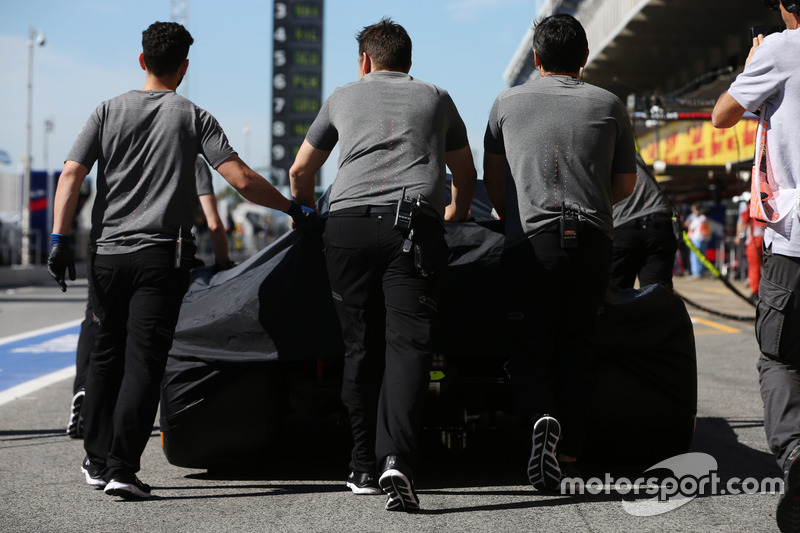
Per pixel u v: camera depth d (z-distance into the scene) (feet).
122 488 15.12
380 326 15.01
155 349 15.46
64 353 39.22
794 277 12.26
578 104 15.39
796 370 12.44
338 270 14.67
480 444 19.95
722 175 68.64
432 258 14.37
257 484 16.47
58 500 15.43
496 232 16.15
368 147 14.82
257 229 225.15
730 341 40.65
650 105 50.08
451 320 15.58
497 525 13.60
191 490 16.06
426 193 14.51
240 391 15.84
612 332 15.92
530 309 15.11
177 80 16.75
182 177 15.76
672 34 84.69
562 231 14.70
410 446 14.10
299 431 21.76
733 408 24.57
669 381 16.20
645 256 22.72
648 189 22.63
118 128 15.75
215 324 15.79
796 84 12.42
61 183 15.69
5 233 130.82
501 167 16.19
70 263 15.65
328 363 16.31
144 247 15.40
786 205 12.28
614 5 89.25
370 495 15.47
